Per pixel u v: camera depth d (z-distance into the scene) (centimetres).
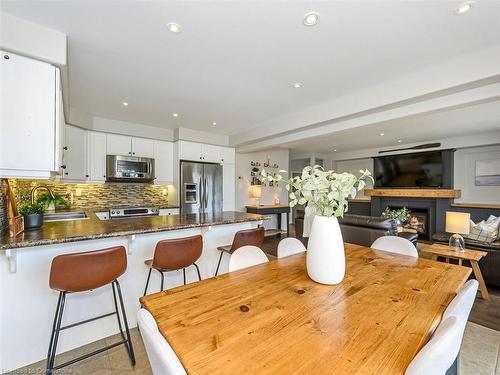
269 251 468
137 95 308
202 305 106
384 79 263
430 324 92
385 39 192
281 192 687
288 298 113
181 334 84
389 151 661
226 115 392
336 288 124
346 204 134
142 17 166
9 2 149
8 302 159
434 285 128
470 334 202
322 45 200
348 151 755
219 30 181
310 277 135
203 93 301
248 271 149
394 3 153
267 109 362
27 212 193
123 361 169
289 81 267
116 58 220
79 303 186
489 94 219
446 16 165
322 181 133
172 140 488
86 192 418
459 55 215
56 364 165
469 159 567
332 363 71
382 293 119
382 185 671
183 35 187
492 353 178
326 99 321
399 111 279
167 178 480
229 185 545
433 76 233
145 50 208
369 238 336
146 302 108
